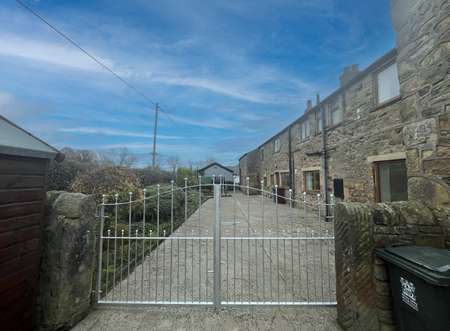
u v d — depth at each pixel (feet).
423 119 6.72
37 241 5.98
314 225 19.65
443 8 6.15
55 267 6.14
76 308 6.51
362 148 17.60
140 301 7.47
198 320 6.70
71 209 6.41
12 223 5.26
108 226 12.64
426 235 5.97
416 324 4.57
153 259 11.66
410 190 7.16
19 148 5.19
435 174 6.27
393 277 5.27
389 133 14.88
